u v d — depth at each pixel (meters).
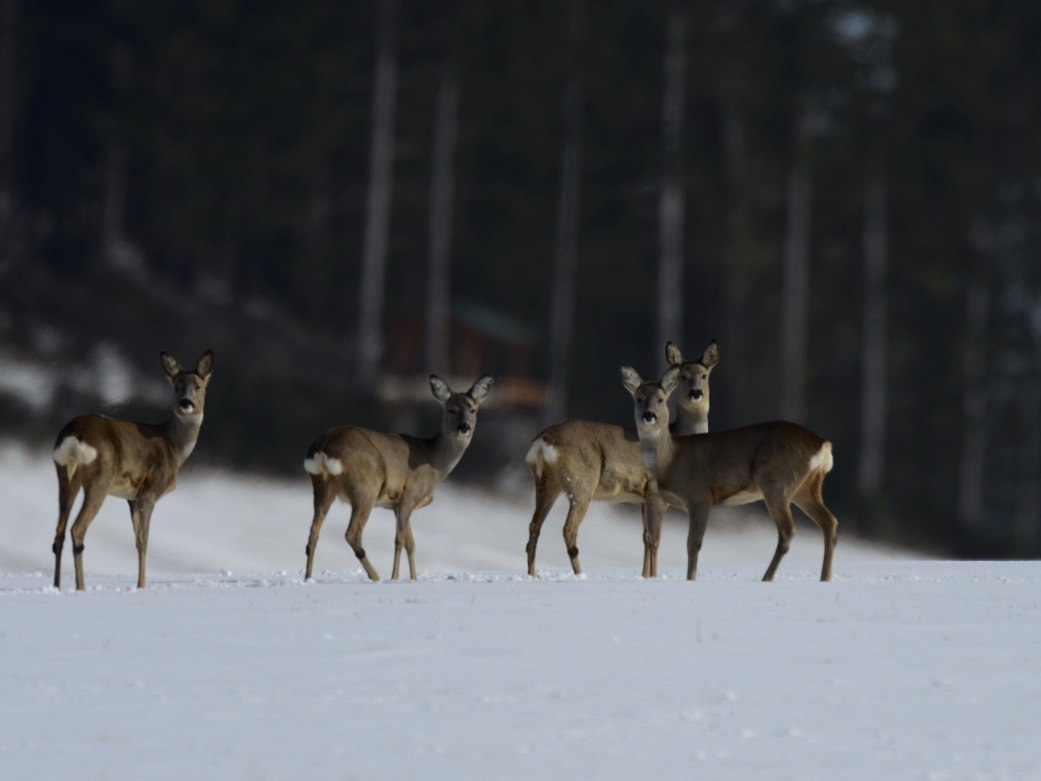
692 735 7.63
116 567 31.19
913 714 8.12
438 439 18.50
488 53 57.53
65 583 18.23
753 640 10.48
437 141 56.53
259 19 62.38
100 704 8.34
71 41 60.28
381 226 55.72
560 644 10.27
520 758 7.16
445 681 8.96
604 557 39.66
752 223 63.91
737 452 16.59
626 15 60.16
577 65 59.25
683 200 63.00
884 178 64.25
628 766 7.02
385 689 8.73
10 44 60.53
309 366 58.66
